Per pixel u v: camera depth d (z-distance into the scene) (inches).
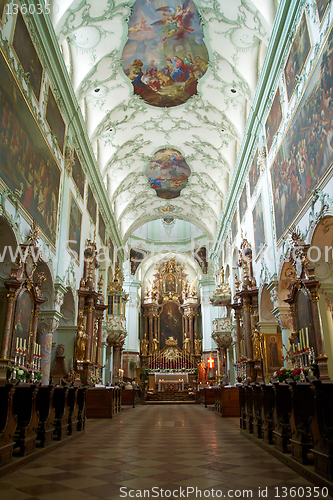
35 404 243.4
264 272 567.8
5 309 364.5
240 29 562.9
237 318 720.3
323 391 174.7
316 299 361.1
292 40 438.0
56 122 509.4
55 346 576.4
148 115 797.9
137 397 999.0
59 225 527.5
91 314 629.9
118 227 1096.8
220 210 1067.9
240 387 387.9
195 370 1418.6
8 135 348.8
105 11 535.2
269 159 540.4
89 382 582.2
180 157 946.7
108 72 649.0
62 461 225.6
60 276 518.9
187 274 1660.9
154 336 1565.0
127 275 1454.2
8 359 335.0
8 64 349.7
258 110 581.0
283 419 239.6
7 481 179.5
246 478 184.7
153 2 541.3
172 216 1212.5
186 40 612.1
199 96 735.7
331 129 331.9
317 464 178.1
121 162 923.4
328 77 338.6
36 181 425.7
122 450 265.3
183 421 505.0
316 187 364.5
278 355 598.5
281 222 482.0
